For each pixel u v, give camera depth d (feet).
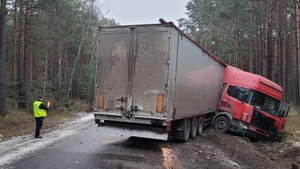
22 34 70.79
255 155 38.88
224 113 52.70
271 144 51.03
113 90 32.48
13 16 78.18
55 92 86.99
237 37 119.44
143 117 30.94
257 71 107.04
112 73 32.60
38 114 39.73
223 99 53.83
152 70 30.96
